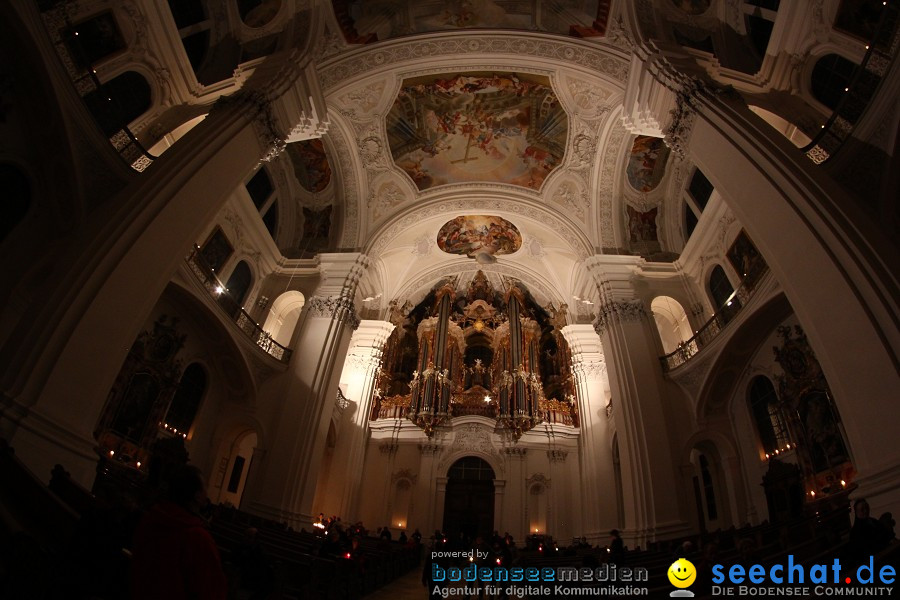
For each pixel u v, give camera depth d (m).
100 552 2.98
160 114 10.77
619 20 11.86
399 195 17.33
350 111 14.93
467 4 13.12
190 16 11.04
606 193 15.77
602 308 14.67
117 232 7.02
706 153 8.73
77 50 8.23
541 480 18.14
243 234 14.29
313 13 11.62
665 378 13.12
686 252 14.42
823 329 6.31
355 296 16.30
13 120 6.84
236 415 13.18
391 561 9.38
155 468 10.61
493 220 19.28
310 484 12.98
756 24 11.20
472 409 19.55
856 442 5.77
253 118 9.57
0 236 6.90
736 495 11.38
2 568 2.47
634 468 12.09
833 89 9.68
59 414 6.02
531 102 15.28
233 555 4.43
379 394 19.88
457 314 21.88
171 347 11.22
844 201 6.70
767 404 11.03
